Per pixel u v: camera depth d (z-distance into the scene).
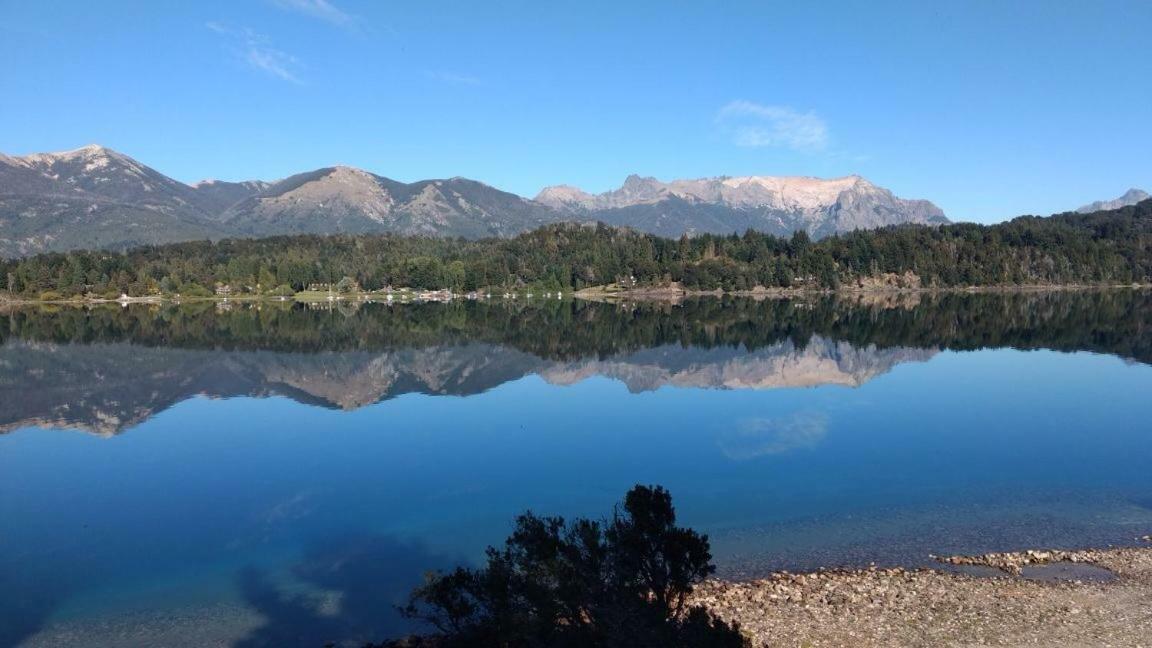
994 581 18.91
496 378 59.31
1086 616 16.86
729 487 27.95
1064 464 30.80
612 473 30.33
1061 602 17.62
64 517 25.73
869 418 41.53
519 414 44.00
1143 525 23.23
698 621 12.52
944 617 16.89
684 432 38.25
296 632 17.12
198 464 32.84
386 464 32.41
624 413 43.97
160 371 63.25
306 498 27.59
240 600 18.97
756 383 55.47
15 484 29.95
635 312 146.88
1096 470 29.84
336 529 24.19
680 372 61.72
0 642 16.98
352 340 89.50
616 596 12.77
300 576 20.47
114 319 130.00
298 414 44.59
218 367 65.50
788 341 85.12
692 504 25.97
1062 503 25.58
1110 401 46.00
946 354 70.62
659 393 51.53
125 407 47.34
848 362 66.12
